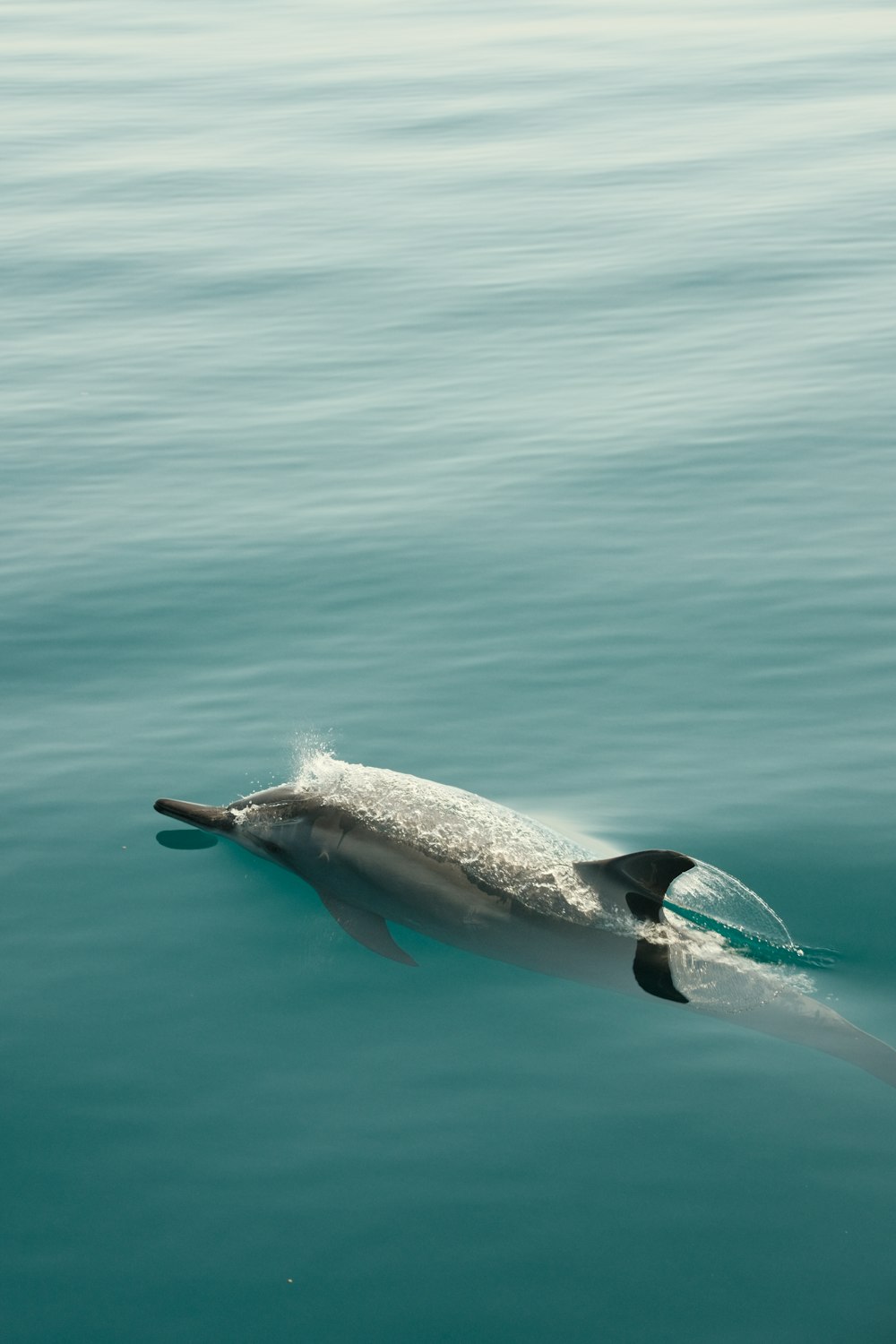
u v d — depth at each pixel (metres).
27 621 16.28
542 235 33.25
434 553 17.69
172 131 47.75
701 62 57.28
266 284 30.55
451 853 11.34
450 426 22.19
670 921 10.78
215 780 13.09
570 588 16.58
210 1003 10.23
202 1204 8.42
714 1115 8.98
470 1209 8.34
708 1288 7.76
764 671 14.57
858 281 28.34
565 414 22.36
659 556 17.30
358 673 14.93
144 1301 7.79
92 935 11.02
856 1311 7.58
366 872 11.53
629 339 25.91
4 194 39.88
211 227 35.47
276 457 21.25
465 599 16.42
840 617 15.55
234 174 41.19
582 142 43.47
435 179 39.47
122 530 18.78
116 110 52.00
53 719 14.21
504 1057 9.57
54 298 30.28
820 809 12.23
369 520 18.77
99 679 15.00
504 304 28.31
